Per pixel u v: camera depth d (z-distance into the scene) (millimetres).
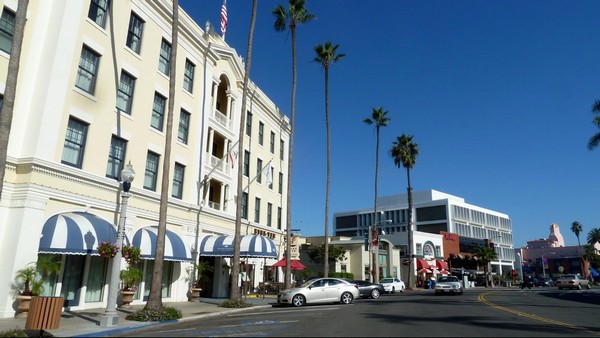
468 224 94625
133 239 19891
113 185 19297
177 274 24109
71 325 13352
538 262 126562
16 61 11883
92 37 18797
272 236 37781
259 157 36219
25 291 14711
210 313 18406
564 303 25906
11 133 15711
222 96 32844
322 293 23375
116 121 19969
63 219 16250
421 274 64438
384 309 19578
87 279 18406
